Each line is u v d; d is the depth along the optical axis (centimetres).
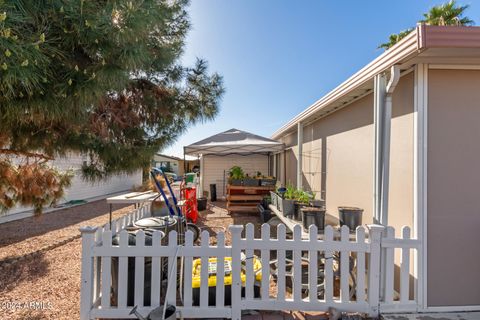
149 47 278
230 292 242
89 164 285
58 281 306
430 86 244
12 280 309
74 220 650
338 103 401
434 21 974
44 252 408
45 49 142
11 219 654
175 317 209
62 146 256
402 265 232
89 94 165
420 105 243
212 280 243
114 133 285
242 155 1091
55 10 141
